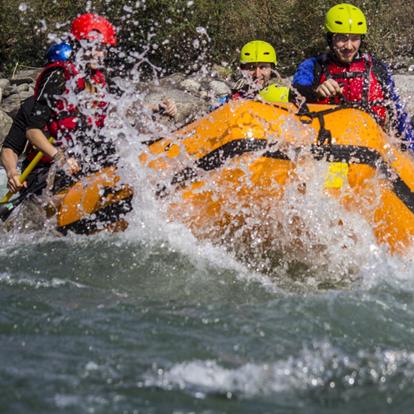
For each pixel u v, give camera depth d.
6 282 18.69
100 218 21.78
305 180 19.19
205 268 19.41
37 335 15.65
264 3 54.38
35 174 23.33
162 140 21.23
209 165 19.86
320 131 19.42
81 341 15.33
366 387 13.55
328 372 14.04
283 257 19.95
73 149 22.70
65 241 21.75
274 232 19.73
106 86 23.27
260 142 19.30
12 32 54.97
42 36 55.56
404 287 18.38
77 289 18.27
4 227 23.38
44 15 54.22
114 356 14.67
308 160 19.17
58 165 21.98
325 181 19.17
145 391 13.41
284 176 19.17
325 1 53.19
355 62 22.83
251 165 19.22
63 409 12.87
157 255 20.09
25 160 23.88
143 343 15.20
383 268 19.48
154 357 14.61
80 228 22.16
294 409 12.88
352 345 15.06
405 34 54.69
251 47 27.02
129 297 17.72
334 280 19.06
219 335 15.52
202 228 20.38
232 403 13.04
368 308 16.81
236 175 19.36
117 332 15.71
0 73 54.47
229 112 19.97
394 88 22.92
